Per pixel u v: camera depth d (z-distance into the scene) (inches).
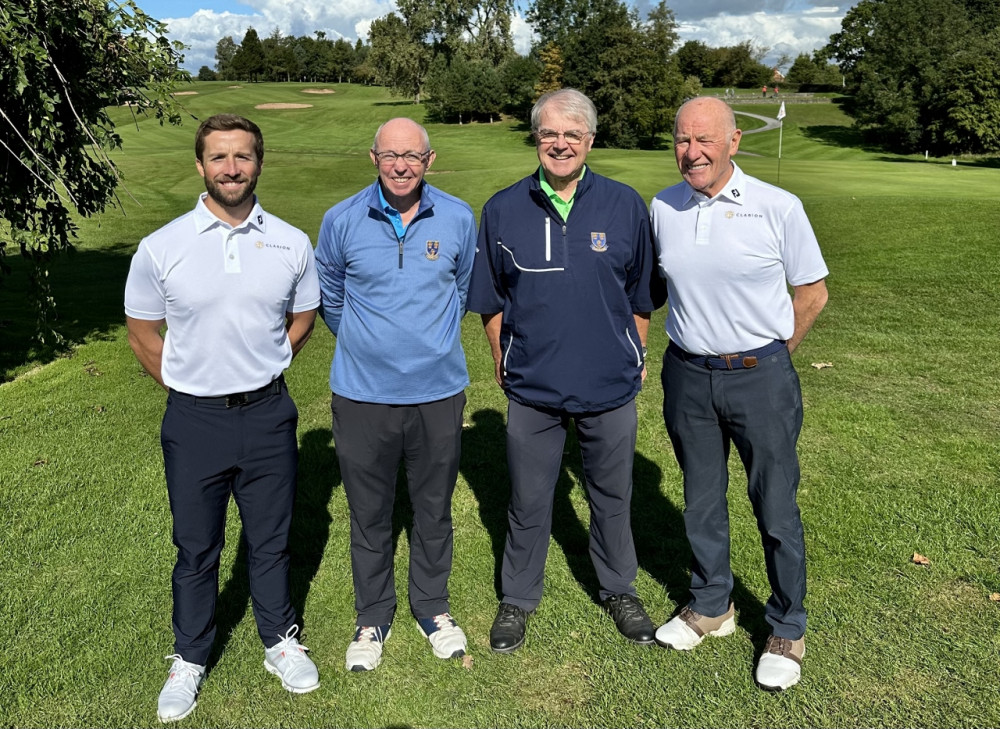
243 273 96.4
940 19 2116.1
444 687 105.1
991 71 1815.9
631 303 115.4
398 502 158.7
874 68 2089.1
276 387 102.9
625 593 118.5
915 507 145.8
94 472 169.9
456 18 2723.9
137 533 143.6
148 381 240.2
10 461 175.6
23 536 142.0
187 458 99.8
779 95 3270.2
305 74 4936.0
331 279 110.7
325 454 181.2
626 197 106.2
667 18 2188.7
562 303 105.8
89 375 247.1
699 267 100.2
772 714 97.9
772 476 103.7
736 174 98.9
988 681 100.9
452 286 107.7
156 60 275.7
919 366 234.2
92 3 255.6
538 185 103.8
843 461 167.9
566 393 108.3
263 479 103.4
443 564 115.6
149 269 95.7
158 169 1132.5
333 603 124.4
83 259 499.5
